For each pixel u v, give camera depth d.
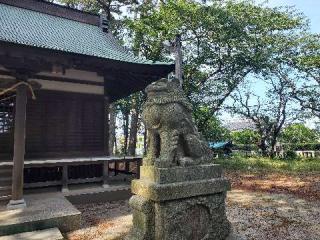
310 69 22.69
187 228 4.34
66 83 10.72
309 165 17.81
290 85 24.48
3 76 8.46
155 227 4.23
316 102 24.05
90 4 23.25
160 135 4.65
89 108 11.12
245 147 32.75
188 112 4.88
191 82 20.09
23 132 7.34
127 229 6.49
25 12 12.65
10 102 9.71
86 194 9.11
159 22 18.98
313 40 22.20
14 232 5.89
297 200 9.19
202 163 4.73
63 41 10.77
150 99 4.81
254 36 20.05
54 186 9.98
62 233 6.28
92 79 11.24
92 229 6.53
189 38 19.61
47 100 10.34
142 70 9.98
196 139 4.72
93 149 11.09
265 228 6.38
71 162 9.17
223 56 19.78
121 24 22.48
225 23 18.55
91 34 12.99
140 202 4.30
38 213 6.62
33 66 7.57
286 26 21.14
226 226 4.75
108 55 10.39
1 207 7.09
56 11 13.51
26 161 8.75
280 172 15.98
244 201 9.09
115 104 23.28
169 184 4.21
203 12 18.36
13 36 9.52
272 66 21.14
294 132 33.22
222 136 29.80
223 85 20.92
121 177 10.52
